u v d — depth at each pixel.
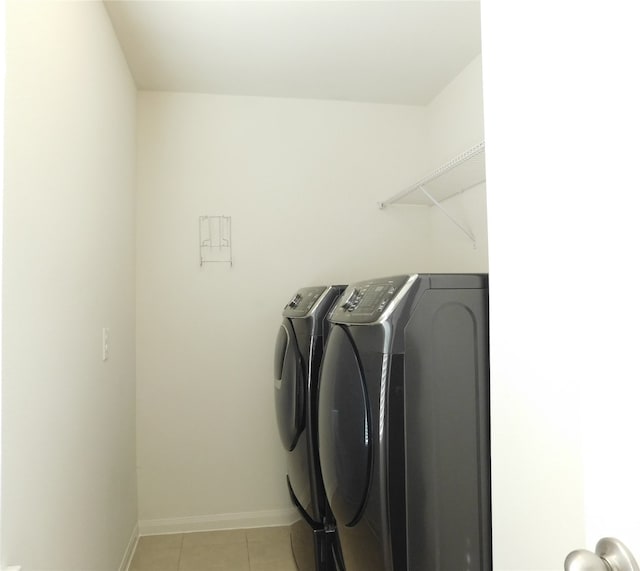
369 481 1.27
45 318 1.24
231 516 2.76
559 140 0.68
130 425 2.49
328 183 2.95
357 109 3.00
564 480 0.69
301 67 2.56
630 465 0.52
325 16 2.12
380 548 1.23
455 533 1.25
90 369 1.68
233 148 2.86
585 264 0.61
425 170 3.05
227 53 2.40
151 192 2.76
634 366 0.52
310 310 1.91
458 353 1.27
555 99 0.68
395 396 1.22
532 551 0.77
